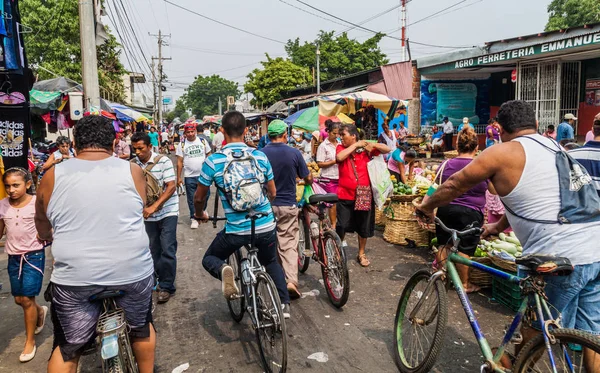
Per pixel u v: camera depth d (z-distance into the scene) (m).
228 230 3.77
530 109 2.94
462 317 4.40
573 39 11.74
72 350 2.56
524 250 2.83
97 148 2.61
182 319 4.52
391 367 3.58
